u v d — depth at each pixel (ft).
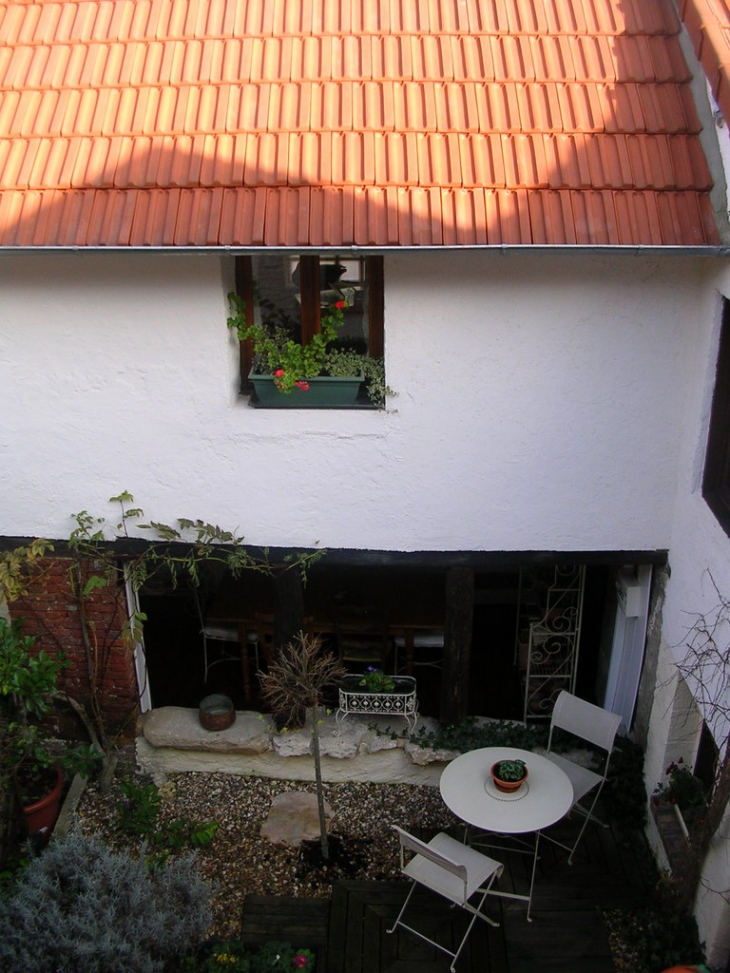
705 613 21.08
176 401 22.85
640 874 24.22
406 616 27.66
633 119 20.59
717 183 19.70
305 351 22.52
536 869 24.40
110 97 21.61
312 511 23.90
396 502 23.65
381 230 19.57
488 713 28.78
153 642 32.01
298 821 26.07
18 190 20.56
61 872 21.57
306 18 22.43
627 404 22.25
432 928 22.80
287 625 25.95
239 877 24.38
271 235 19.66
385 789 27.17
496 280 20.98
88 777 27.20
